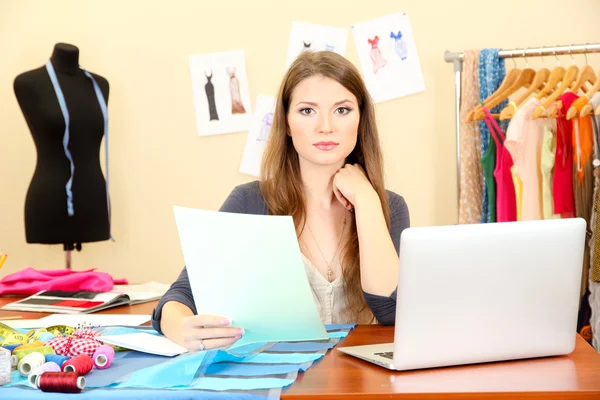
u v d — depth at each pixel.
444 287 1.31
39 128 3.36
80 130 3.39
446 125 3.70
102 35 3.93
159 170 3.93
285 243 1.47
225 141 3.88
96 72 3.94
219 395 1.19
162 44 3.89
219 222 1.47
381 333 1.68
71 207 3.35
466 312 1.34
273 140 1.97
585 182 2.92
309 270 1.91
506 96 3.17
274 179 1.97
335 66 1.84
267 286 1.48
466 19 3.66
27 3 3.98
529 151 3.02
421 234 1.29
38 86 3.35
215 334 1.46
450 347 1.35
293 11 3.79
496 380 1.28
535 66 3.64
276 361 1.41
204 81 3.86
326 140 1.82
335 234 1.97
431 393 1.20
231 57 3.83
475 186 3.34
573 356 1.46
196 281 1.50
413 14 3.70
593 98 2.84
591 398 1.20
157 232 3.95
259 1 3.81
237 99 3.85
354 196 1.84
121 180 3.96
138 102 3.92
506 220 3.08
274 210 1.97
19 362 1.37
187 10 3.87
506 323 1.38
